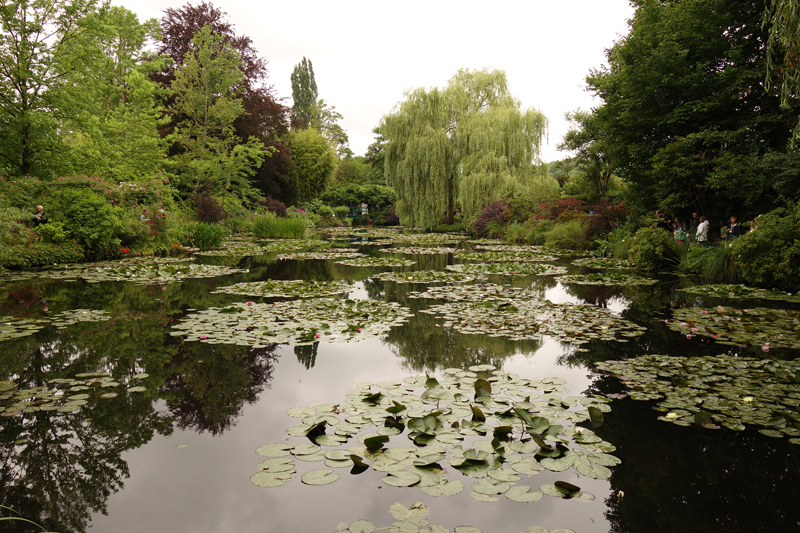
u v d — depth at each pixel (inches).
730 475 81.8
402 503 72.7
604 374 134.6
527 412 99.7
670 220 517.7
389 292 277.6
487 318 206.5
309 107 2091.5
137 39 882.1
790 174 360.2
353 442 91.4
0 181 403.2
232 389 122.3
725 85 449.7
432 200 956.6
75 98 524.1
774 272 288.7
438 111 968.9
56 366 138.9
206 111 827.4
